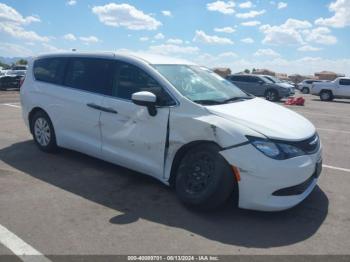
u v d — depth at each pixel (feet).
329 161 21.48
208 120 13.17
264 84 73.77
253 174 12.28
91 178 16.65
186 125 13.60
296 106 63.36
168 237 11.56
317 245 11.37
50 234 11.52
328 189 16.40
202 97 14.61
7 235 11.39
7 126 28.76
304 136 13.16
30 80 20.66
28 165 18.26
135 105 15.10
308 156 12.93
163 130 14.25
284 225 12.66
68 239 11.24
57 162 18.83
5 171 17.31
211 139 13.01
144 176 17.07
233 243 11.33
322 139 28.78
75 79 18.19
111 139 16.24
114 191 15.21
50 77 19.56
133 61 15.90
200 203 13.05
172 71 15.58
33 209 13.30
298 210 13.94
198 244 11.19
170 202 14.25
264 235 11.91
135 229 12.01
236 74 78.28
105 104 16.26
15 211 13.08
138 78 15.52
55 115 18.95
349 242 11.62
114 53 16.90
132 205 13.89
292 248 11.15
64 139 18.75
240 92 17.13
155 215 13.09
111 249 10.76
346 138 29.50
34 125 20.57
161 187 15.78
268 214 13.43
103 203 13.99
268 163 12.19
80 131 17.75
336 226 12.71
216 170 12.77
